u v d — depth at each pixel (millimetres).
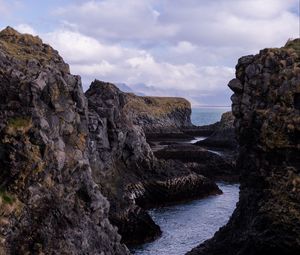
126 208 63594
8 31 60938
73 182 40844
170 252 57125
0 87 38562
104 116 73250
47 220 37000
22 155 36500
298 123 44031
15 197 35844
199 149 120688
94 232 41500
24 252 35188
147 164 83875
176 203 83500
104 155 71438
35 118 37938
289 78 46094
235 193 93500
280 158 45781
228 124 160250
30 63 44625
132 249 58500
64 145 41031
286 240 42938
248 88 50062
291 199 43281
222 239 52375
